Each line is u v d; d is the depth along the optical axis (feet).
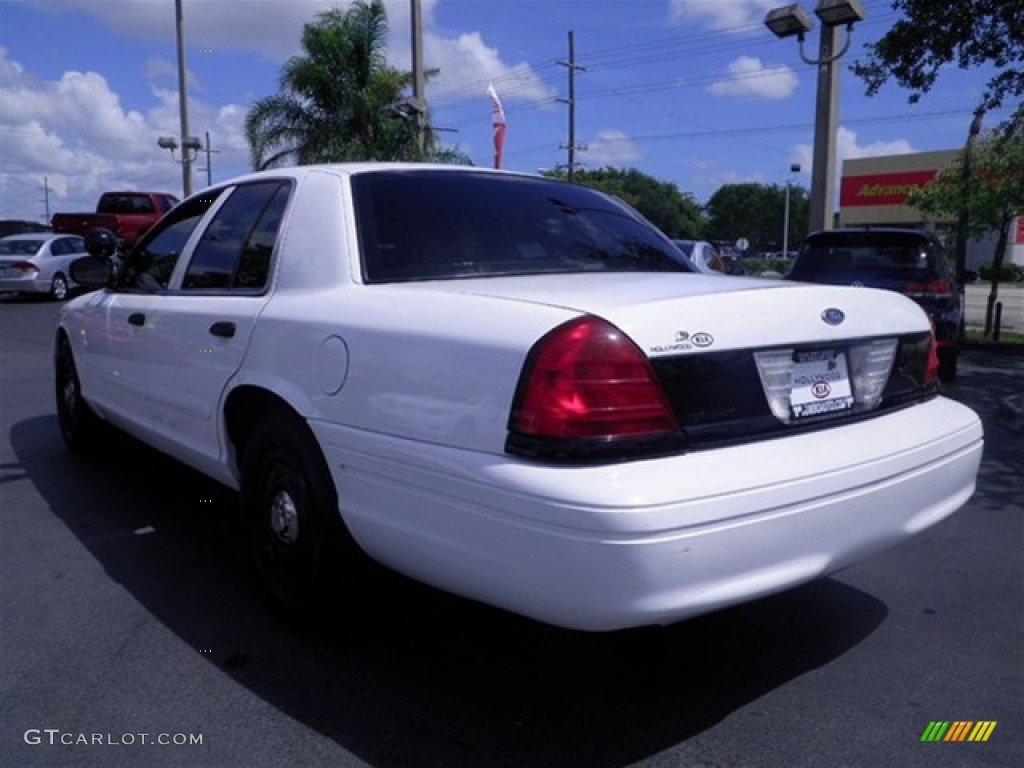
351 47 67.00
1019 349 46.96
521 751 9.43
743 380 9.28
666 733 9.80
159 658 11.42
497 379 8.80
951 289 32.68
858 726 9.96
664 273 12.11
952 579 14.17
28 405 27.58
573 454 8.30
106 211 83.61
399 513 9.66
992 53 38.70
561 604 8.25
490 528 8.64
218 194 14.76
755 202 308.40
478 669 11.17
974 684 10.89
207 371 13.11
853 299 10.84
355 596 11.38
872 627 12.41
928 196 53.72
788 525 8.86
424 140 66.85
